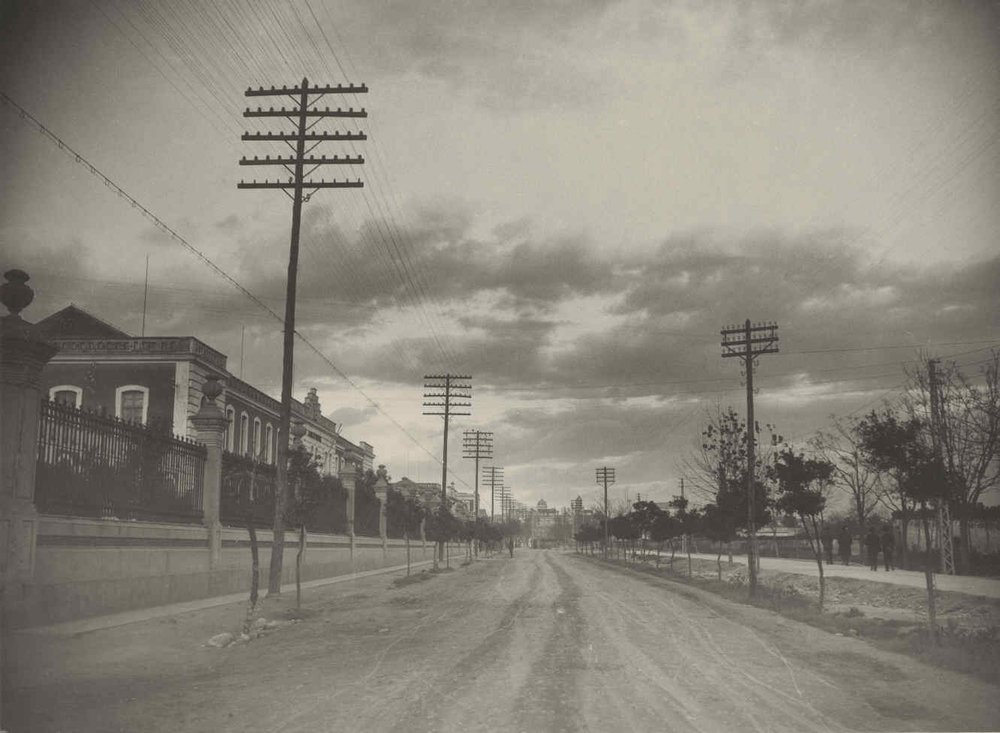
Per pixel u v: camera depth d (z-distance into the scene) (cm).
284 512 2333
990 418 3075
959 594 2095
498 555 9250
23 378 1358
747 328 2980
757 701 900
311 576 3231
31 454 1379
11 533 1321
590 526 10562
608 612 1983
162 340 3919
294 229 2386
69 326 4131
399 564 5109
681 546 8162
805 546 6125
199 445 2162
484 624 1691
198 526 2109
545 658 1205
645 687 974
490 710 843
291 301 2383
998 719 822
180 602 1956
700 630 1608
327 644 1381
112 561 1655
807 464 2155
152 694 941
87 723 796
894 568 3628
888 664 1179
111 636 1365
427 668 1114
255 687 984
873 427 1553
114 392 3891
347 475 4019
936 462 1483
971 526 4003
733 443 3462
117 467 1725
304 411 5616
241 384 4494
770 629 1642
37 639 1284
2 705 866
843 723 798
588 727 770
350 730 761
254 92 2386
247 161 2373
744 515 3309
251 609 1620
